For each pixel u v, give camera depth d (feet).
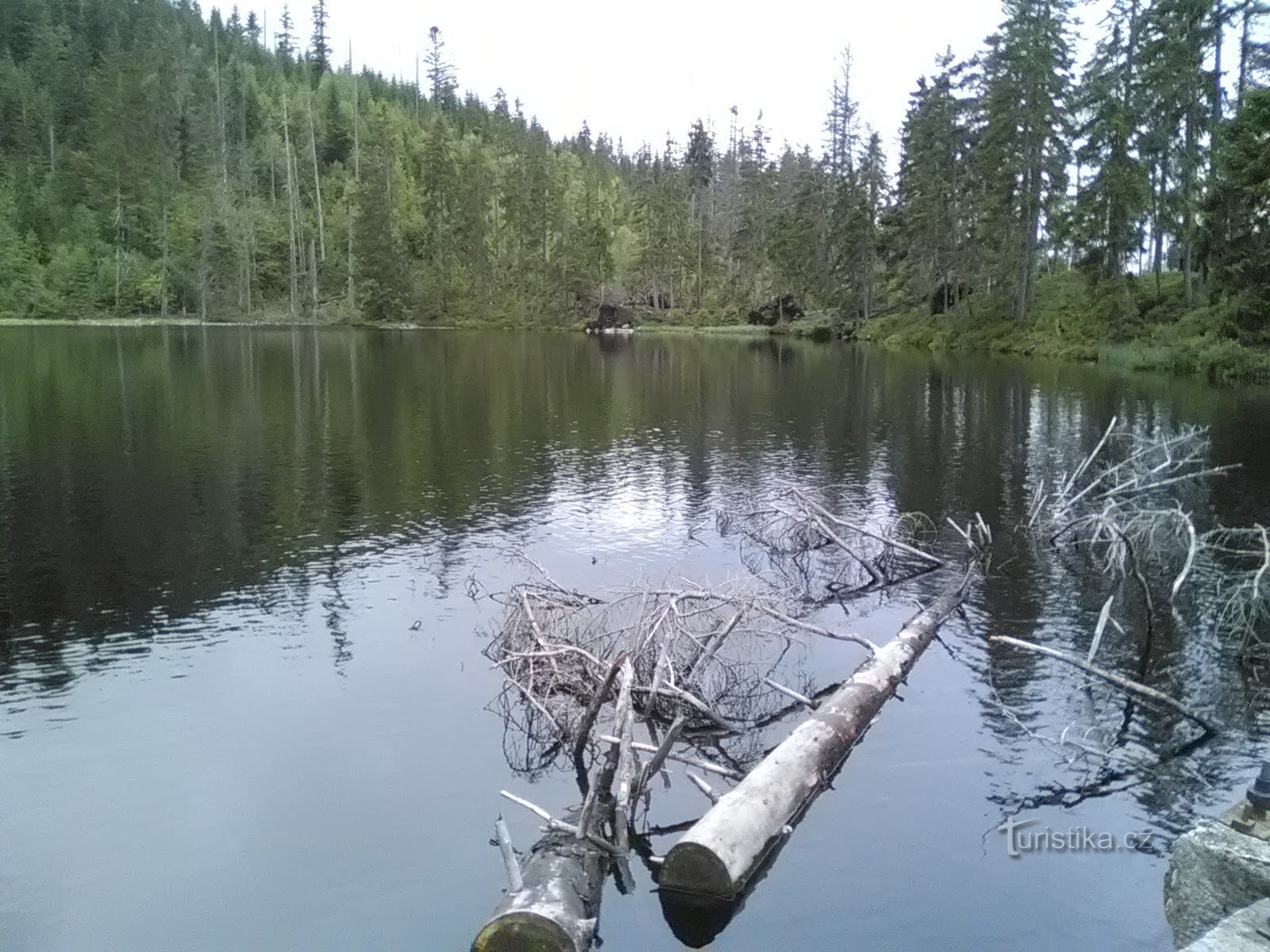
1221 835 18.37
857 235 233.35
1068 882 21.20
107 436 79.77
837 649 36.45
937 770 26.37
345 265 301.63
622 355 183.11
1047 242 184.24
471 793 25.31
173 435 80.74
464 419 93.20
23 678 32.24
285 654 34.53
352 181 329.11
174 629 36.88
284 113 322.55
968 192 201.16
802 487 63.21
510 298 306.14
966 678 32.68
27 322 245.24
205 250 272.51
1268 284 114.01
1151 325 142.92
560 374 141.18
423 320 295.28
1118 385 113.29
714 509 57.16
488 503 58.23
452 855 22.50
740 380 132.16
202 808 24.39
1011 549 49.70
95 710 29.86
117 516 53.57
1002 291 185.68
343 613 38.75
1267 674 32.94
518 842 22.97
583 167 423.64
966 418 92.32
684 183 346.33
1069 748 27.66
